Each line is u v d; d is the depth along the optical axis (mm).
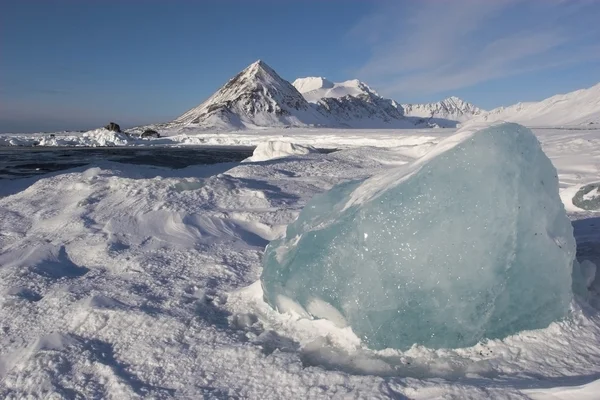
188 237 6512
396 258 3436
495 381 2865
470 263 3361
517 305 3436
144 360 3348
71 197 8859
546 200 3516
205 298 4430
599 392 2459
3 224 7469
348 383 2855
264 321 3986
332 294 3623
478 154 3406
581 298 3818
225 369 3193
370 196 3740
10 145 50000
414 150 15375
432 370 3182
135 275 5027
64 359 3375
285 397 2820
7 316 4125
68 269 5453
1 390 3094
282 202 8492
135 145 55688
